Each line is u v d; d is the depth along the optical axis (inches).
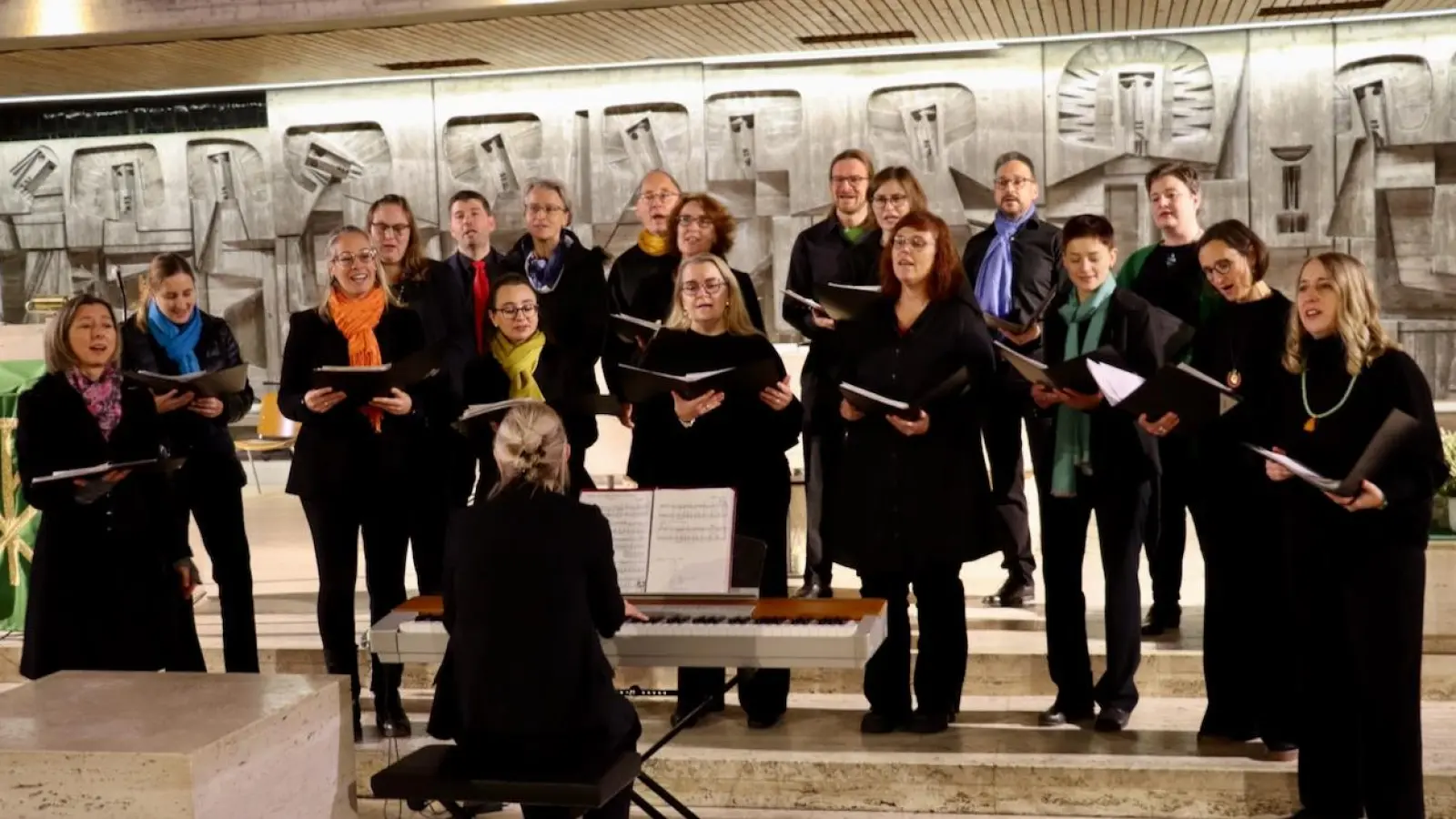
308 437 178.7
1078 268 174.1
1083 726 181.6
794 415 179.3
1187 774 164.2
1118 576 175.5
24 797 119.3
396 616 149.4
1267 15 306.3
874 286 198.5
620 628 139.6
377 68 328.2
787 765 171.9
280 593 245.8
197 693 136.9
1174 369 147.9
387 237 189.2
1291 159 329.4
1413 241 325.7
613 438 245.3
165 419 183.8
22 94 350.6
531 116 363.9
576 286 204.2
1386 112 323.6
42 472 170.7
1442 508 201.0
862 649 137.2
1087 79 336.8
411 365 165.5
